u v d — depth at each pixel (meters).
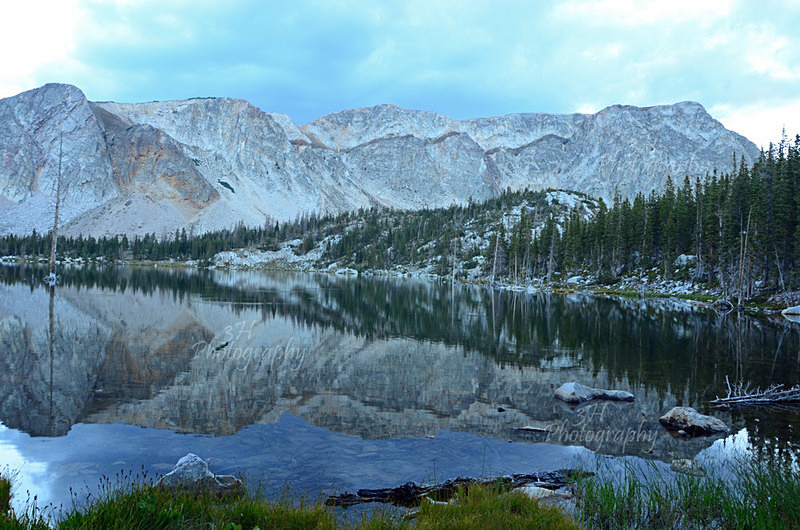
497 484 9.52
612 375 23.03
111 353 23.86
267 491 9.77
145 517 6.95
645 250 105.56
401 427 14.60
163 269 165.75
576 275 125.19
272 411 15.72
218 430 13.76
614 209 122.62
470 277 155.75
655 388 20.62
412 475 11.06
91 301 47.22
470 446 13.16
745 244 70.12
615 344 32.47
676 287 90.25
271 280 112.75
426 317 46.41
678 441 14.07
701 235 89.00
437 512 8.06
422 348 29.00
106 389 17.62
